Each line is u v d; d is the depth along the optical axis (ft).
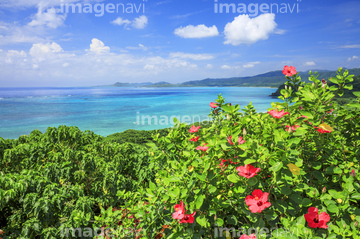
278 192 6.53
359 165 7.65
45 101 297.33
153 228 8.57
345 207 5.80
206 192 7.27
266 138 8.04
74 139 17.85
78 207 11.79
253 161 6.03
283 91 8.35
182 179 7.27
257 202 5.94
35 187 11.89
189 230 6.81
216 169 7.98
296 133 6.68
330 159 7.48
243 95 359.66
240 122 9.02
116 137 44.50
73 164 14.70
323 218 5.84
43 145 15.64
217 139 7.88
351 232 5.30
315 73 9.48
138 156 17.70
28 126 121.08
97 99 330.75
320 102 7.55
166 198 7.49
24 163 14.42
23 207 11.03
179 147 10.10
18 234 10.70
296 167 5.71
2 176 11.84
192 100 291.17
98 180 14.79
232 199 7.56
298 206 6.61
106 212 11.25
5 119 146.10
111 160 17.47
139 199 11.83
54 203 11.55
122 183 15.03
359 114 8.05
